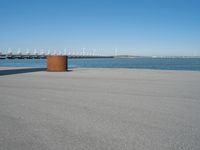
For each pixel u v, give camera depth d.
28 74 22.78
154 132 5.31
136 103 8.41
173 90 11.80
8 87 12.79
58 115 6.71
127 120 6.22
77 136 5.04
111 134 5.17
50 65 27.77
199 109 7.52
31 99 9.19
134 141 4.76
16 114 6.84
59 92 10.98
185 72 26.50
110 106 7.89
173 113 6.99
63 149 4.38
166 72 26.47
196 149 4.40
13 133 5.21
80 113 6.93
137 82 15.59
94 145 4.56
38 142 4.70
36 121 6.12
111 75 21.75
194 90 11.81
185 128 5.60
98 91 11.33
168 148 4.43
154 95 10.20
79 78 18.45
